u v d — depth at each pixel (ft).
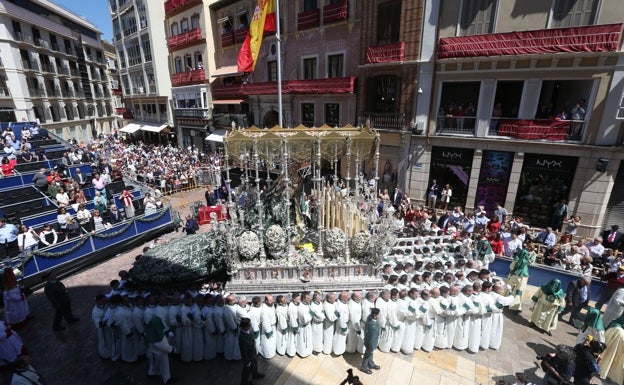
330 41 66.64
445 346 24.00
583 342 20.51
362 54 59.36
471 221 39.50
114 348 23.04
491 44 44.45
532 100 45.09
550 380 18.78
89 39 165.48
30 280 31.60
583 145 41.70
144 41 117.60
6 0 111.34
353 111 65.21
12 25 113.80
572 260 32.17
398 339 23.38
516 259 28.71
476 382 21.20
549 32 40.86
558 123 43.19
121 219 45.88
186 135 117.08
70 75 144.15
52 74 131.95
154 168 72.84
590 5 39.68
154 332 20.22
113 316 22.04
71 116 145.69
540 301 26.03
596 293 28.78
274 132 26.04
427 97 52.39
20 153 59.57
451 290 23.27
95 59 172.76
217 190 51.67
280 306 22.66
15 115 116.06
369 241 26.04
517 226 37.86
